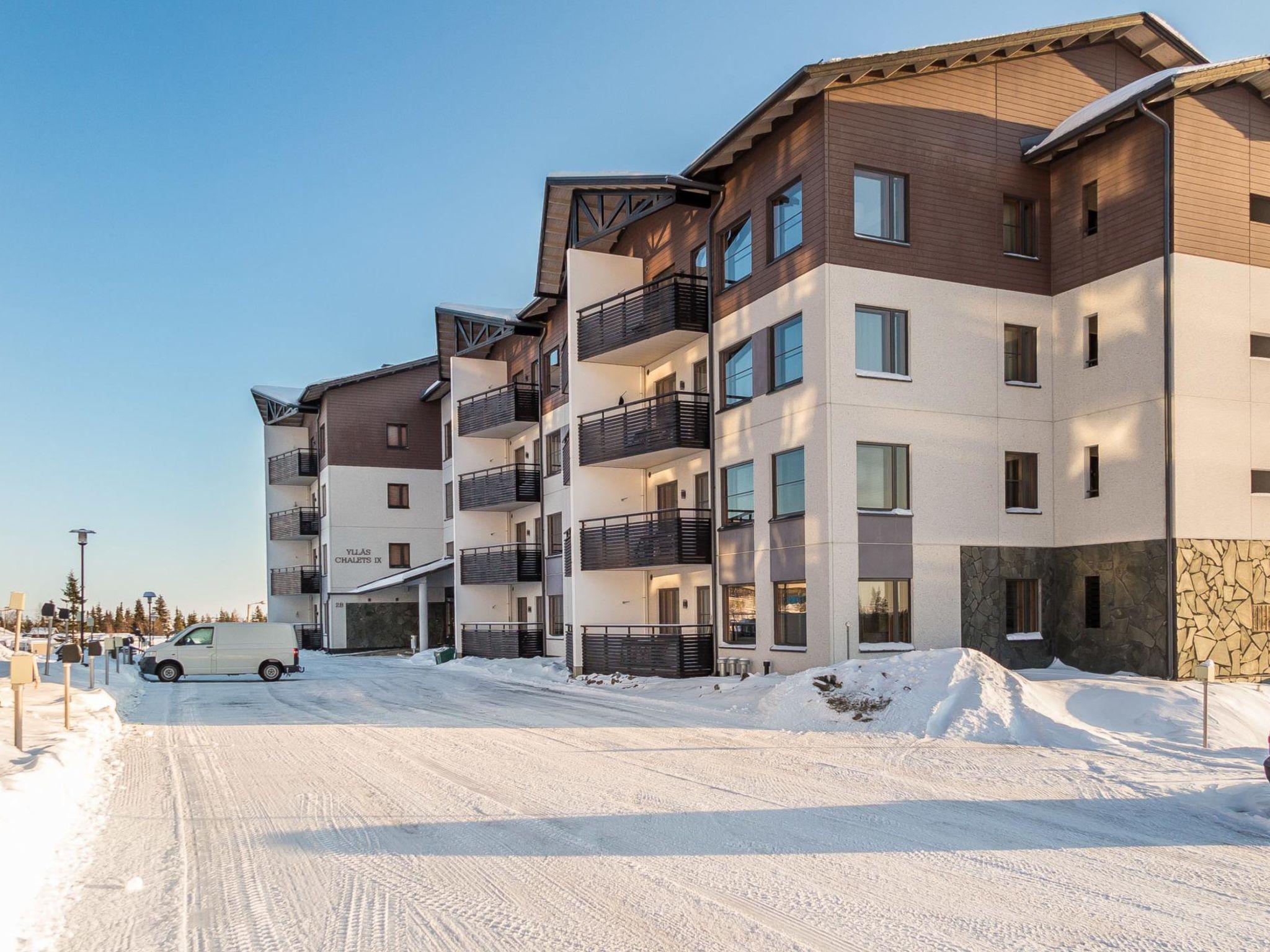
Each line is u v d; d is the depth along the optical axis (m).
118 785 10.98
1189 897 6.64
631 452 25.61
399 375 50.44
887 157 20.39
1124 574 19.73
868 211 20.27
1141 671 19.23
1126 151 20.09
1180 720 14.16
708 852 7.88
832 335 19.66
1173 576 18.64
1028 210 22.16
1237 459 19.39
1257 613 19.33
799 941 5.82
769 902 6.57
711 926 6.10
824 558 19.55
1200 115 19.44
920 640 20.00
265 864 7.61
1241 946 5.70
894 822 8.84
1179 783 10.43
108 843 8.30
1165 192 19.14
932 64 20.66
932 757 12.26
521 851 7.94
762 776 11.20
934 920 6.18
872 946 5.73
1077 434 21.12
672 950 5.69
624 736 14.75
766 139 21.97
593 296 27.83
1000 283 21.39
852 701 15.70
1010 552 21.05
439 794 10.31
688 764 12.09
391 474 49.81
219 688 25.38
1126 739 13.27
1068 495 21.28
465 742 14.28
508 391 35.88
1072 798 9.81
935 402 20.55
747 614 22.70
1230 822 8.79
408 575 43.72
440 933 6.00
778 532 21.23
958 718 14.33
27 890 6.75
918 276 20.56
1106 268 20.50
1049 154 21.30
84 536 37.41
